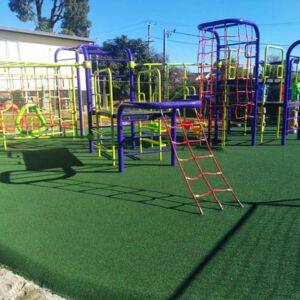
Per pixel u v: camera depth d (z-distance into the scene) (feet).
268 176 16.39
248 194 13.76
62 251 9.37
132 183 15.88
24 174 18.03
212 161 19.98
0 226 11.13
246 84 25.40
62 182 16.33
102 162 20.61
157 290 7.52
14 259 9.04
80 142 28.53
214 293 7.36
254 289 7.46
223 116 25.11
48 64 22.59
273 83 33.68
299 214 11.59
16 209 12.69
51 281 8.06
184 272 8.19
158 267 8.44
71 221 11.45
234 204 12.67
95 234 10.39
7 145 27.58
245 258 8.75
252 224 10.85
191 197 13.65
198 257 8.87
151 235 10.24
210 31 24.35
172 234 10.27
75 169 18.95
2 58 55.21
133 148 24.67
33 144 27.86
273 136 29.48
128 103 16.89
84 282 7.89
